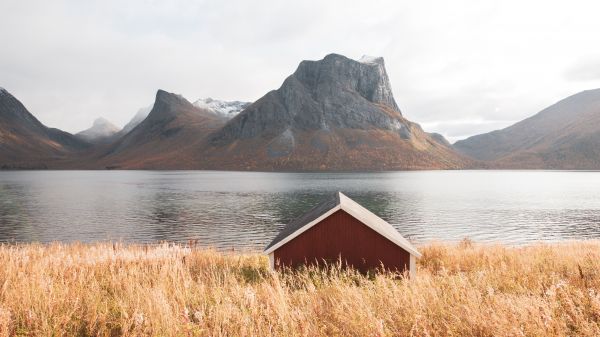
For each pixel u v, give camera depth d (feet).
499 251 73.26
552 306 24.31
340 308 25.61
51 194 373.61
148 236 171.63
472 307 24.20
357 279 44.24
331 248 54.80
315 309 26.63
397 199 324.60
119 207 272.92
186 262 57.41
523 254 66.69
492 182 575.79
